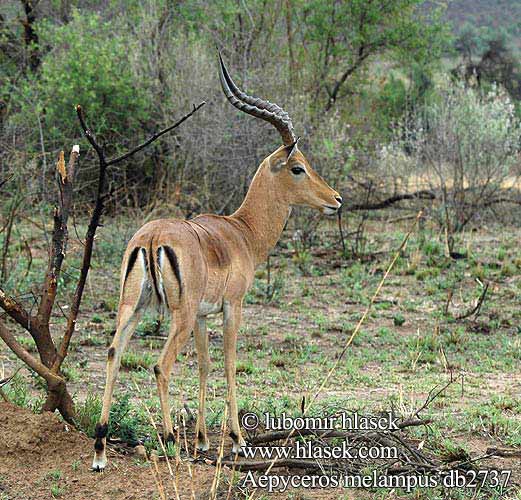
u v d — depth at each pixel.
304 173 6.89
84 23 18.52
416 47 23.78
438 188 19.11
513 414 7.90
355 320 11.61
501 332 11.27
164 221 5.90
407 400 8.15
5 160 13.82
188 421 7.01
